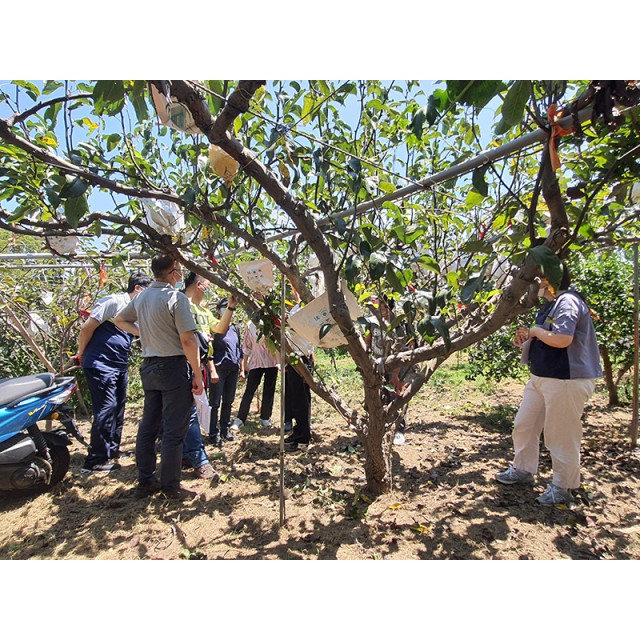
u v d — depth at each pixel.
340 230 1.97
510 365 5.32
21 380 3.25
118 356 3.82
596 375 2.76
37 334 5.50
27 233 2.15
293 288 3.03
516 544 2.48
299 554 2.41
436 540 2.52
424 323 1.86
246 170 1.90
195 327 3.01
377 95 2.66
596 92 1.38
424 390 6.89
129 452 4.17
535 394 3.12
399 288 1.98
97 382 3.67
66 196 1.62
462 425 4.92
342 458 3.89
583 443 4.21
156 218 2.40
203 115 1.67
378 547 2.46
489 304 2.91
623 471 3.51
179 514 2.90
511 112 1.29
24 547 2.55
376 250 2.10
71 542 2.59
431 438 4.44
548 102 1.51
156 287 3.06
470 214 3.03
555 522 2.71
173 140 2.94
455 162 3.02
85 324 3.65
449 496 3.07
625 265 5.10
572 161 2.23
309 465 3.72
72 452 4.22
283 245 3.96
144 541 2.58
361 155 2.65
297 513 2.87
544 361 2.85
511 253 2.15
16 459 3.04
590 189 2.02
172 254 2.58
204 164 2.46
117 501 3.07
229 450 4.18
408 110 2.41
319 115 2.67
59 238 2.69
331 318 2.30
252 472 3.59
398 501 2.98
